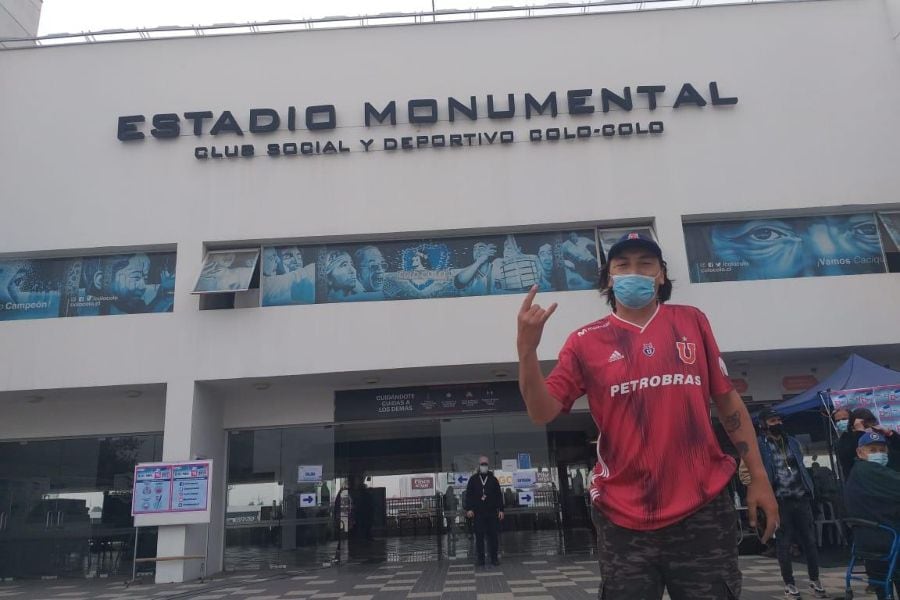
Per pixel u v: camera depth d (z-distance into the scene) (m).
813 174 12.18
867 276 11.70
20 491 12.73
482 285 12.23
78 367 11.68
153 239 12.24
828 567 8.87
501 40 12.97
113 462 12.84
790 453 6.88
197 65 13.00
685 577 2.20
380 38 13.04
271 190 12.40
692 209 12.07
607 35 12.94
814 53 12.75
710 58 12.76
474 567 10.87
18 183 12.51
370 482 12.78
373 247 12.43
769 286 11.67
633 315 2.49
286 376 11.70
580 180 12.25
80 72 13.02
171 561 10.88
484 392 12.80
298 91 12.84
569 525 12.35
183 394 11.55
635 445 2.27
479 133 12.49
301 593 8.91
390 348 11.67
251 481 12.77
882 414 8.77
